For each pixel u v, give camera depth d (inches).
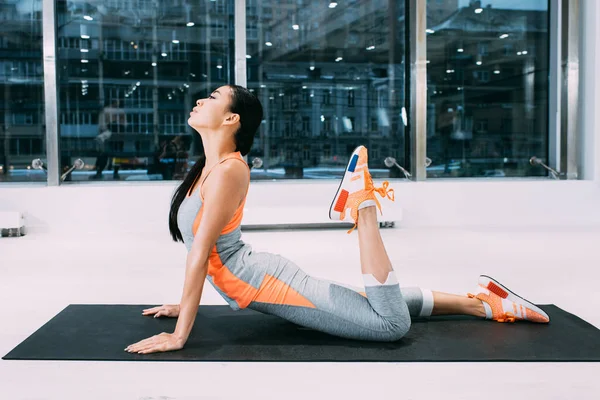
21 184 277.1
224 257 107.1
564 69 297.3
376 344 108.1
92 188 266.2
